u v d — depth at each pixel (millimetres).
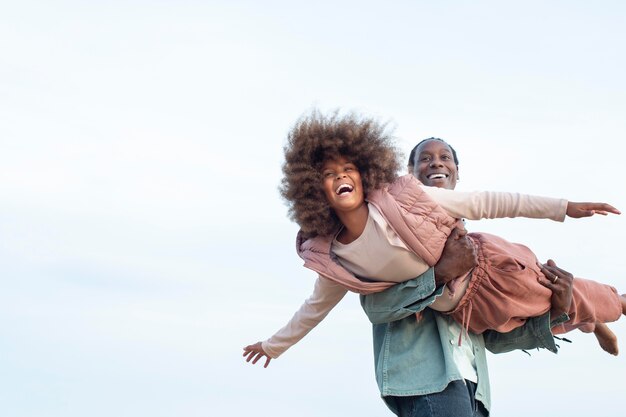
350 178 4355
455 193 4383
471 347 4586
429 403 4391
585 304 4656
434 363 4473
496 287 4395
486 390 4602
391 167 4395
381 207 4297
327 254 4465
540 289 4434
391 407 4582
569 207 4277
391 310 4434
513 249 4523
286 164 4469
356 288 4410
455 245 4305
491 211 4355
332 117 4410
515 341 4656
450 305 4453
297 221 4500
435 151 5406
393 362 4527
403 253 4277
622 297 4875
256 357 5023
